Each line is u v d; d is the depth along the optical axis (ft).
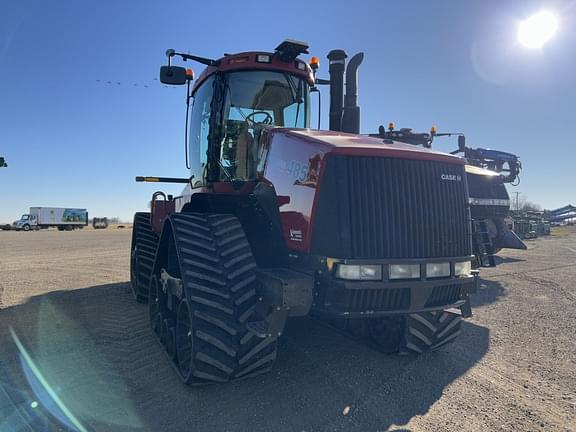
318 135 12.41
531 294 24.79
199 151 16.81
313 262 10.95
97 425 9.84
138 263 22.21
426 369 13.12
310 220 11.00
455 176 11.88
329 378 12.40
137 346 15.20
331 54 17.67
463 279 11.59
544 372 13.01
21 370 13.10
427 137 30.50
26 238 90.33
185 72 16.76
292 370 12.98
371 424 9.86
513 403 10.96
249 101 15.42
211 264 11.50
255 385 11.93
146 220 22.95
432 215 11.32
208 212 15.44
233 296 11.03
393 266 10.69
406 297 10.96
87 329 17.34
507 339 16.17
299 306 10.32
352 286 10.23
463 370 13.09
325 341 15.64
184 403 10.88
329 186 10.79
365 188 10.77
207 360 10.66
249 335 10.90
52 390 11.70
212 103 15.37
